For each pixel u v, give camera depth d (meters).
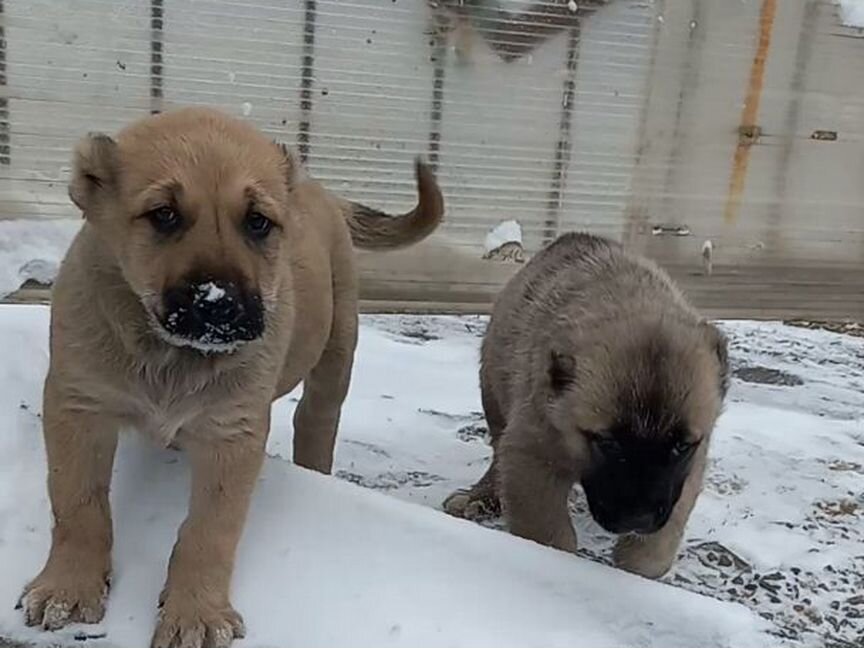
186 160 0.77
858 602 1.02
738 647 0.85
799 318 2.18
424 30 1.87
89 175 0.79
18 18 1.69
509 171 1.96
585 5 1.93
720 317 2.14
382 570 0.85
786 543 1.12
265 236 0.79
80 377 0.78
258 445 0.81
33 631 0.76
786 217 2.12
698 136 2.04
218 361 0.77
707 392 0.94
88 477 0.79
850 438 1.45
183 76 1.78
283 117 1.84
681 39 1.99
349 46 1.84
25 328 1.16
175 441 0.82
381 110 1.88
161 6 1.75
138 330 0.77
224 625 0.76
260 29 1.80
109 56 1.75
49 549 0.84
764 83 2.04
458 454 1.29
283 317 0.82
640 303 1.02
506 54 1.92
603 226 2.04
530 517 1.02
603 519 0.93
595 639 0.83
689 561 1.07
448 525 0.90
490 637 0.81
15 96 1.71
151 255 0.75
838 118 2.09
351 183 1.90
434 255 1.94
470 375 1.57
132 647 0.76
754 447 1.37
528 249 2.00
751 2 2.00
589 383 0.95
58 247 1.72
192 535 0.79
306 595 0.82
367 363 1.56
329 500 0.90
